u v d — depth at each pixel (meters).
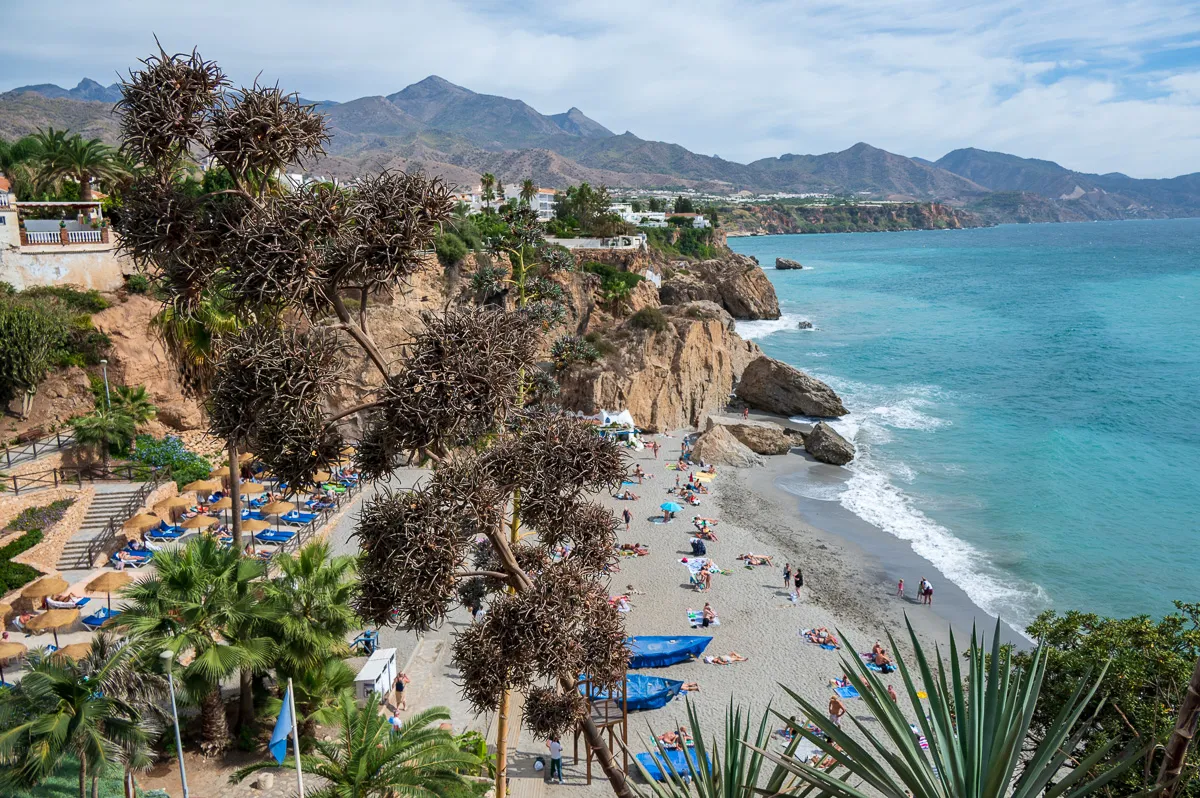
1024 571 45.62
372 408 7.98
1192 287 186.00
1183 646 17.33
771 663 35.38
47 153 56.38
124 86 7.27
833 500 58.16
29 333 41.66
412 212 7.70
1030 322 139.50
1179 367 100.25
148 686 21.27
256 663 22.97
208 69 7.45
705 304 108.62
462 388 7.55
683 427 78.56
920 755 7.29
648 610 40.53
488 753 27.56
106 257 49.28
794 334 131.62
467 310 8.09
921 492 59.62
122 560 35.59
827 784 7.26
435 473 8.23
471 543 8.60
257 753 24.48
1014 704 7.25
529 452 8.61
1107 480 61.31
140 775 23.14
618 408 73.00
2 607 27.83
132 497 39.62
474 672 8.37
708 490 60.03
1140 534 50.62
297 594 25.00
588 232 117.12
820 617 40.03
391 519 7.87
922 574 45.38
